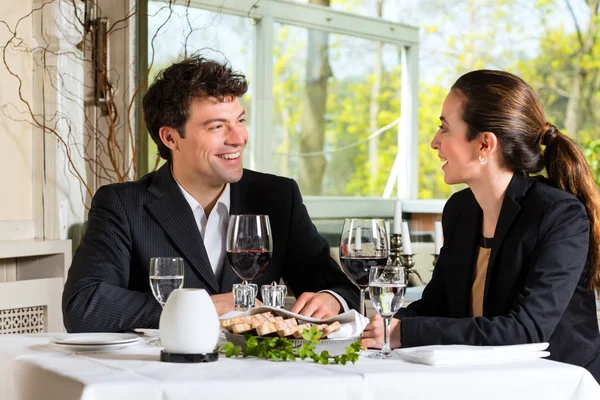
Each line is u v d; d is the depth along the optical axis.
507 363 1.35
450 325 1.51
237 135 2.00
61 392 1.22
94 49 3.25
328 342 1.43
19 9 3.09
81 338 1.52
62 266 3.08
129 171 3.26
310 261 2.14
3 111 3.04
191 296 1.35
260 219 1.66
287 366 1.30
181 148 2.02
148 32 3.29
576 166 1.73
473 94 1.73
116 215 1.99
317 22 4.26
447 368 1.29
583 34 5.63
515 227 1.68
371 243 1.62
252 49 3.84
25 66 3.12
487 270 1.72
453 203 1.91
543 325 1.54
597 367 1.63
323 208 4.39
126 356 1.40
